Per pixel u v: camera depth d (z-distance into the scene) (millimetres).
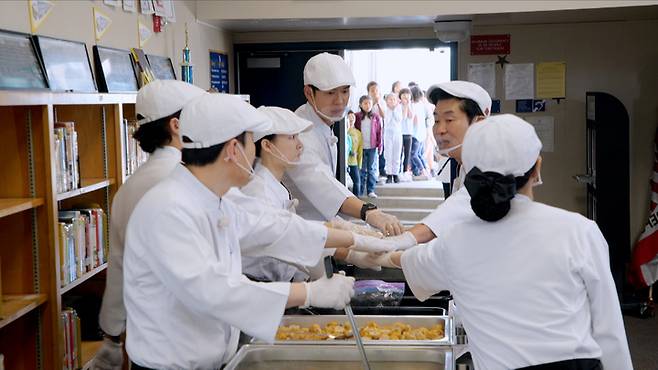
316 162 3494
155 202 2062
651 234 6688
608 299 2041
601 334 2051
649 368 5273
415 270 2340
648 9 5754
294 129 3025
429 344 2613
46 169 3172
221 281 2059
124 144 4066
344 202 3414
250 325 2088
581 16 6328
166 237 2041
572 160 7090
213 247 2178
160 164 2795
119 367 3016
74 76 3785
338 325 2928
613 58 6922
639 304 6598
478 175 2033
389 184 11000
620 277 6590
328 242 2730
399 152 11188
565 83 7000
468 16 6004
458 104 2969
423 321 2969
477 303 2090
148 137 2836
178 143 2826
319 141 3582
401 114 11391
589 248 2029
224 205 2266
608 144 6477
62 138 3396
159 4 5137
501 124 2055
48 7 3641
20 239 3195
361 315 3033
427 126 12055
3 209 2857
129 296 2143
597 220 6559
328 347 2613
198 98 2139
